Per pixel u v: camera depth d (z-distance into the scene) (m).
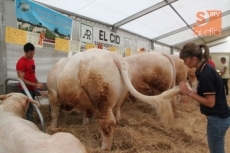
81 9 5.57
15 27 4.13
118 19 7.01
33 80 3.54
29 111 3.48
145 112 4.75
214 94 1.74
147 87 3.93
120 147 2.76
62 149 1.49
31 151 1.48
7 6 4.00
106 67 2.40
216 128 1.80
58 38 4.78
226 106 1.83
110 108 2.48
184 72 4.53
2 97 2.53
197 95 1.81
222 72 8.66
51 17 4.68
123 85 2.57
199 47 1.82
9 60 4.01
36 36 4.28
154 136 3.18
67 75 2.67
